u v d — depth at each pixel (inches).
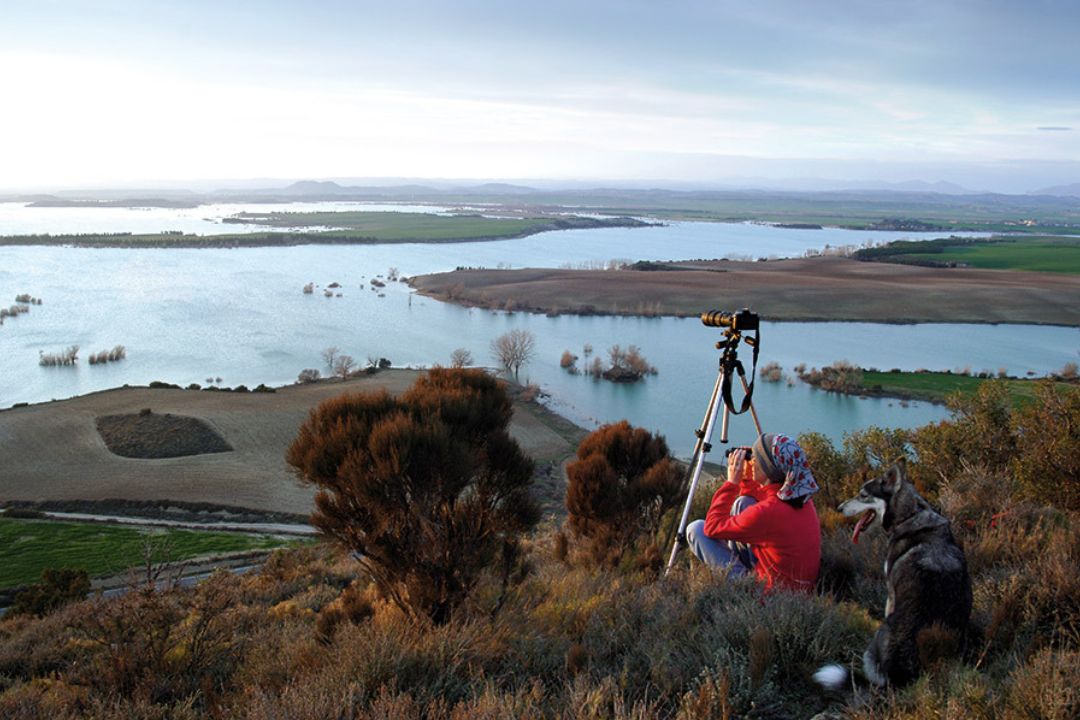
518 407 2918.3
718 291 5989.2
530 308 5482.3
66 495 2010.3
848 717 142.5
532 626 210.7
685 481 358.0
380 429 211.5
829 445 589.3
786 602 185.9
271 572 531.8
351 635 198.8
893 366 3607.3
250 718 158.2
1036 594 180.5
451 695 166.2
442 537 220.2
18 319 4790.8
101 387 3373.5
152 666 227.1
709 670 157.3
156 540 1545.3
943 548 162.4
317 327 4744.1
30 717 206.8
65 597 726.5
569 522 397.4
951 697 128.0
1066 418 366.0
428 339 4456.2
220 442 2479.1
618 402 3100.4
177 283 6565.0
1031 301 5497.1
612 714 152.6
